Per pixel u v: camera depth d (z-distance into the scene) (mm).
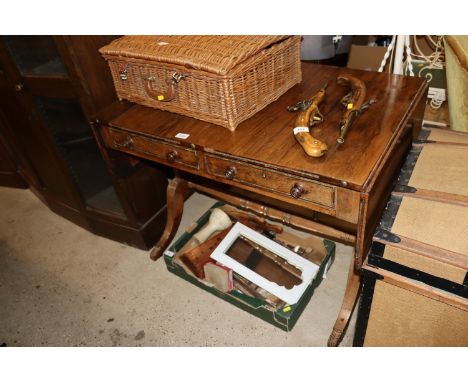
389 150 1016
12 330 1632
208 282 1607
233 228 1711
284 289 1476
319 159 1008
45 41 1465
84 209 1948
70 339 1565
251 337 1480
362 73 1392
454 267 896
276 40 1186
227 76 1052
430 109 1816
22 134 1812
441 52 1649
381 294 1083
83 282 1807
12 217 2297
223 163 1136
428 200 1035
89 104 1444
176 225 1885
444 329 1041
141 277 1791
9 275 1896
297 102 1277
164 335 1529
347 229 1693
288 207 1812
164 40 1235
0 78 1596
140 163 1699
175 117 1300
